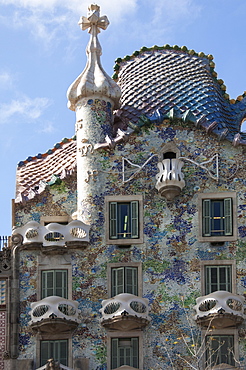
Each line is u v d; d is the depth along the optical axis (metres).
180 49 59.44
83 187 54.03
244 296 51.50
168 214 53.22
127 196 53.59
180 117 54.59
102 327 51.28
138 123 54.59
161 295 51.81
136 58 59.41
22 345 51.28
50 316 50.78
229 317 50.53
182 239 52.75
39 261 52.66
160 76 57.78
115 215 53.34
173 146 54.25
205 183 53.62
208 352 50.72
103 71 56.22
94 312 51.62
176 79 57.50
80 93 55.25
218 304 50.81
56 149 58.16
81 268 52.47
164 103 56.09
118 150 54.47
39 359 50.97
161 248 52.62
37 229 52.81
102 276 52.28
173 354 50.75
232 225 52.75
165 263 52.38
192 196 53.47
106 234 53.00
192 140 54.38
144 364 50.62
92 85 55.34
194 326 51.16
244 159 53.97
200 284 51.91
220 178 53.66
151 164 54.16
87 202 53.69
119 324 50.91
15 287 52.25
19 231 53.09
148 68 58.41
